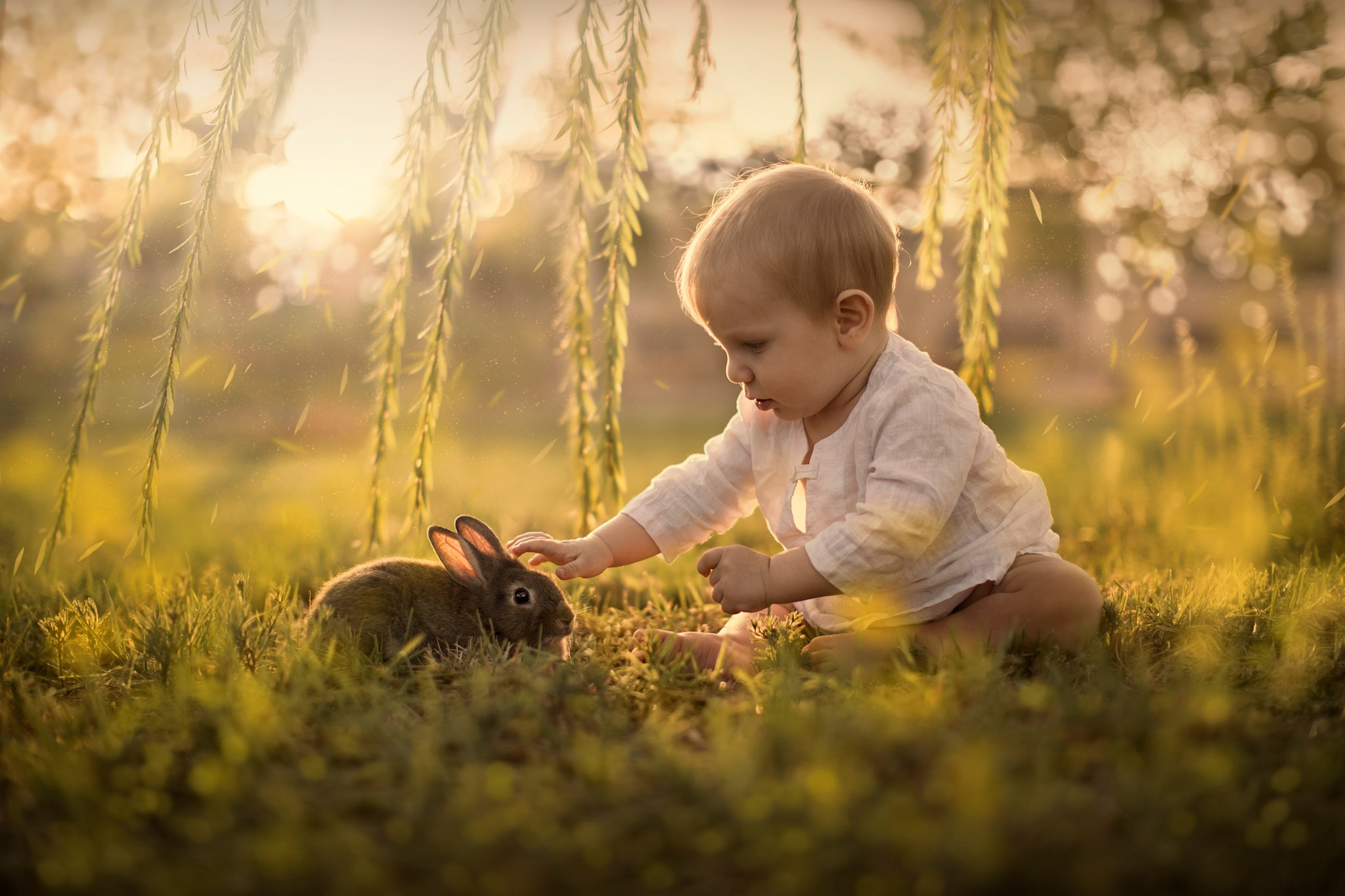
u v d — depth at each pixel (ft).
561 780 6.68
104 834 5.92
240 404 31.94
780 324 11.00
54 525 12.55
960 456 10.75
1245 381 18.70
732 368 11.46
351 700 8.44
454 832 5.68
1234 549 15.29
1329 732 7.36
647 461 31.83
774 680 8.56
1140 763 6.54
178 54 12.30
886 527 10.34
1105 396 38.24
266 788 6.41
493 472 30.55
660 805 5.98
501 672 9.18
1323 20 33.19
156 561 15.71
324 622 10.57
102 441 30.55
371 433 14.06
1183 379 18.62
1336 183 36.14
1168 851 5.39
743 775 6.14
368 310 16.01
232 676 8.75
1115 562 15.42
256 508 22.31
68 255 24.29
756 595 10.61
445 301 13.52
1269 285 33.58
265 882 5.34
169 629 10.30
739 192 11.58
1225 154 33.09
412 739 7.32
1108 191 13.66
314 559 15.60
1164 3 34.58
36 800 6.65
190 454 31.22
